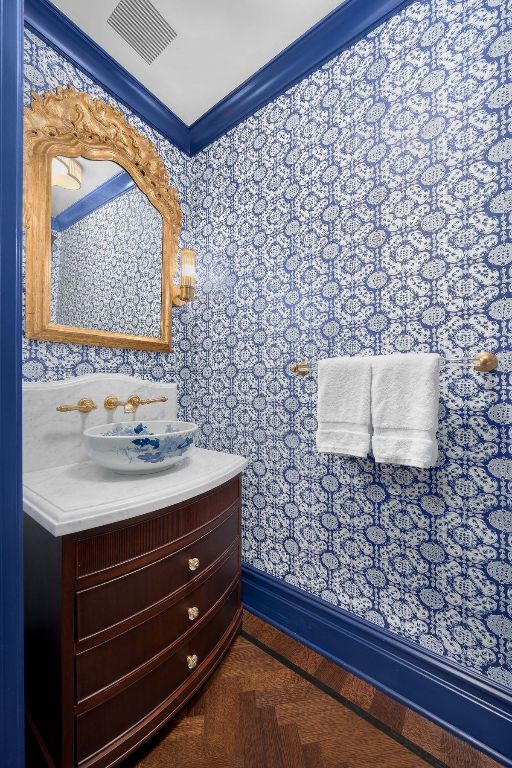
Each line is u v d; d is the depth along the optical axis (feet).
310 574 4.43
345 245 4.14
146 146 5.15
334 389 3.81
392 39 3.77
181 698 3.20
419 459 3.21
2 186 1.37
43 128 4.00
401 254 3.73
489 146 3.21
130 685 2.81
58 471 3.75
